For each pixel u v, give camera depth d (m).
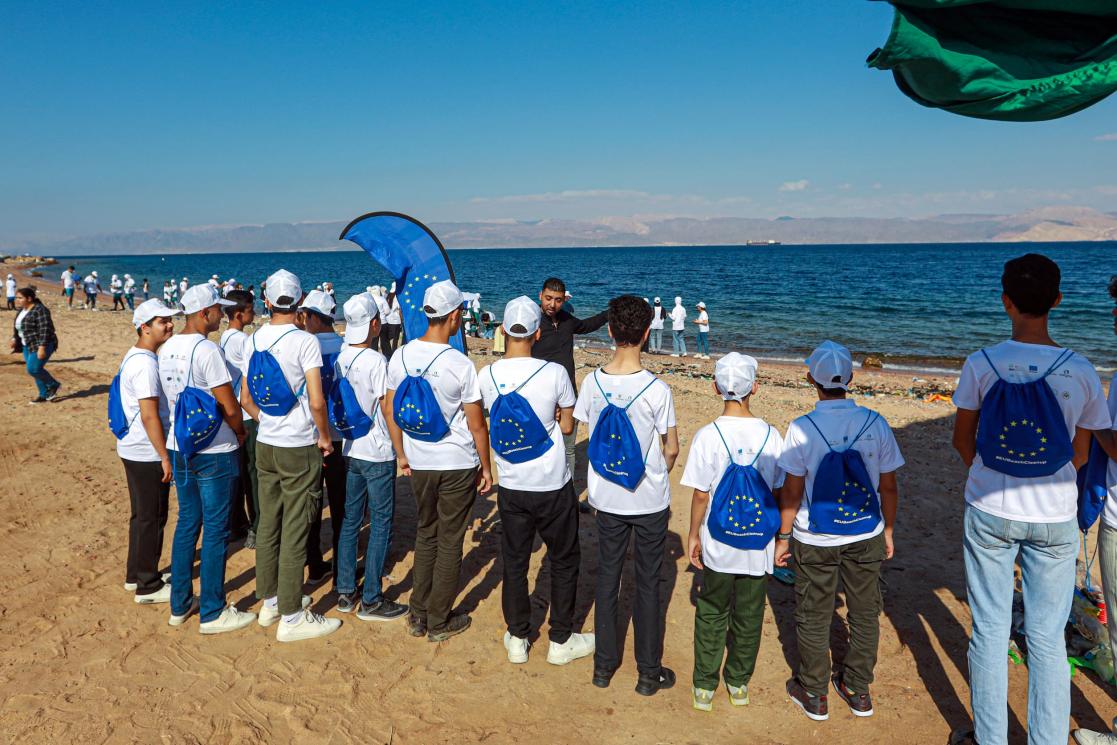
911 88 2.81
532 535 3.95
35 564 5.20
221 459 4.17
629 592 4.86
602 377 3.61
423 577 4.23
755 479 3.33
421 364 3.87
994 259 113.06
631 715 3.56
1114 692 3.64
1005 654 3.02
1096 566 4.95
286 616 4.18
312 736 3.38
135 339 18.62
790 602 4.70
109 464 7.64
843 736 3.39
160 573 5.06
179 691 3.71
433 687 3.78
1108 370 17.86
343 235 5.60
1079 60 2.54
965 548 3.13
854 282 59.22
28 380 12.32
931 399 12.50
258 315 30.41
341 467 4.94
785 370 18.00
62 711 3.52
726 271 83.62
